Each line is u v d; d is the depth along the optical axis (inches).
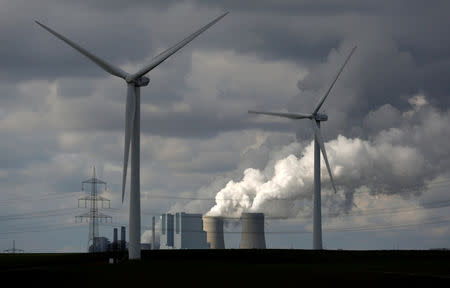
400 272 6870.1
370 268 7426.2
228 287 5585.6
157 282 5915.4
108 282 5940.0
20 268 7465.6
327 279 6161.4
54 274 6565.0
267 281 5999.0
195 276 6397.6
